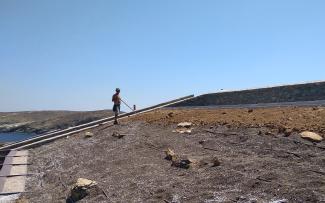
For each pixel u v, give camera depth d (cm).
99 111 12319
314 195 964
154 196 1209
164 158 1612
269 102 2423
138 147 1911
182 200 1123
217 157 1445
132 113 3161
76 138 2566
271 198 1005
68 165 1942
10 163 2159
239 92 2692
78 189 1379
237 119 1927
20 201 1475
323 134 1391
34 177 1873
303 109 1819
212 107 2594
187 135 1895
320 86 2106
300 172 1134
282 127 1537
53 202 1425
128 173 1520
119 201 1246
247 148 1471
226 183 1170
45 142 2667
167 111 2830
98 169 1714
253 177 1163
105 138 2309
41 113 16575
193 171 1352
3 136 11388
